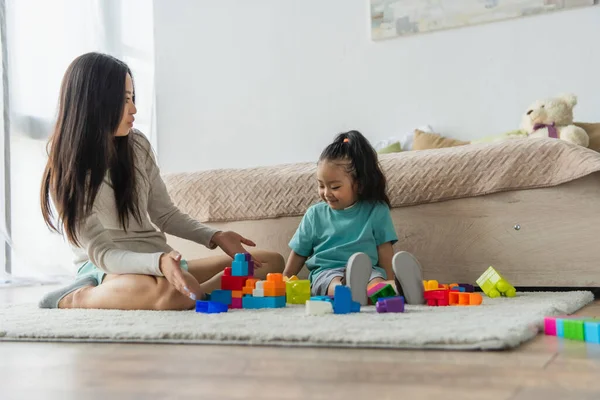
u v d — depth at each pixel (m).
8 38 2.58
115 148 1.50
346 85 3.16
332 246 1.68
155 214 1.69
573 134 2.36
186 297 1.30
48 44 2.78
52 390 0.65
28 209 2.65
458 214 1.78
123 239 1.50
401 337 0.82
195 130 3.46
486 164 1.74
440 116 2.98
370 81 3.11
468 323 0.95
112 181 1.49
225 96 3.40
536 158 1.68
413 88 3.03
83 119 1.41
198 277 1.58
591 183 1.63
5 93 2.56
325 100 3.21
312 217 1.74
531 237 1.70
